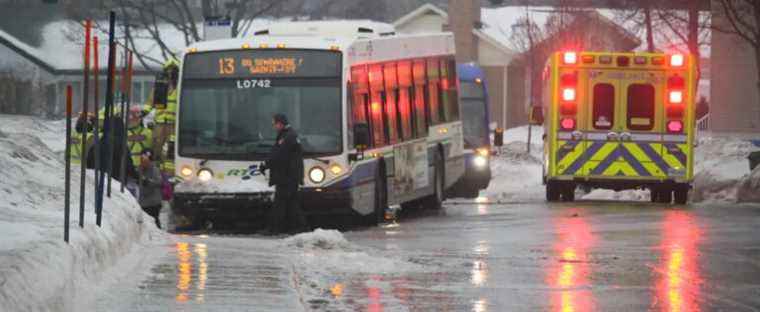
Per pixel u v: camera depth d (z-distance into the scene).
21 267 14.17
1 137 26.42
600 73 47.47
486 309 19.02
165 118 38.19
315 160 35.16
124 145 25.34
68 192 17.11
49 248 15.91
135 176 32.03
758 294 21.00
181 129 35.84
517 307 19.27
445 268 24.25
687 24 81.38
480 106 60.69
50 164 25.83
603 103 47.56
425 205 44.28
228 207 35.28
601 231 33.62
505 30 133.88
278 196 34.03
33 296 13.82
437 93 44.97
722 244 29.67
